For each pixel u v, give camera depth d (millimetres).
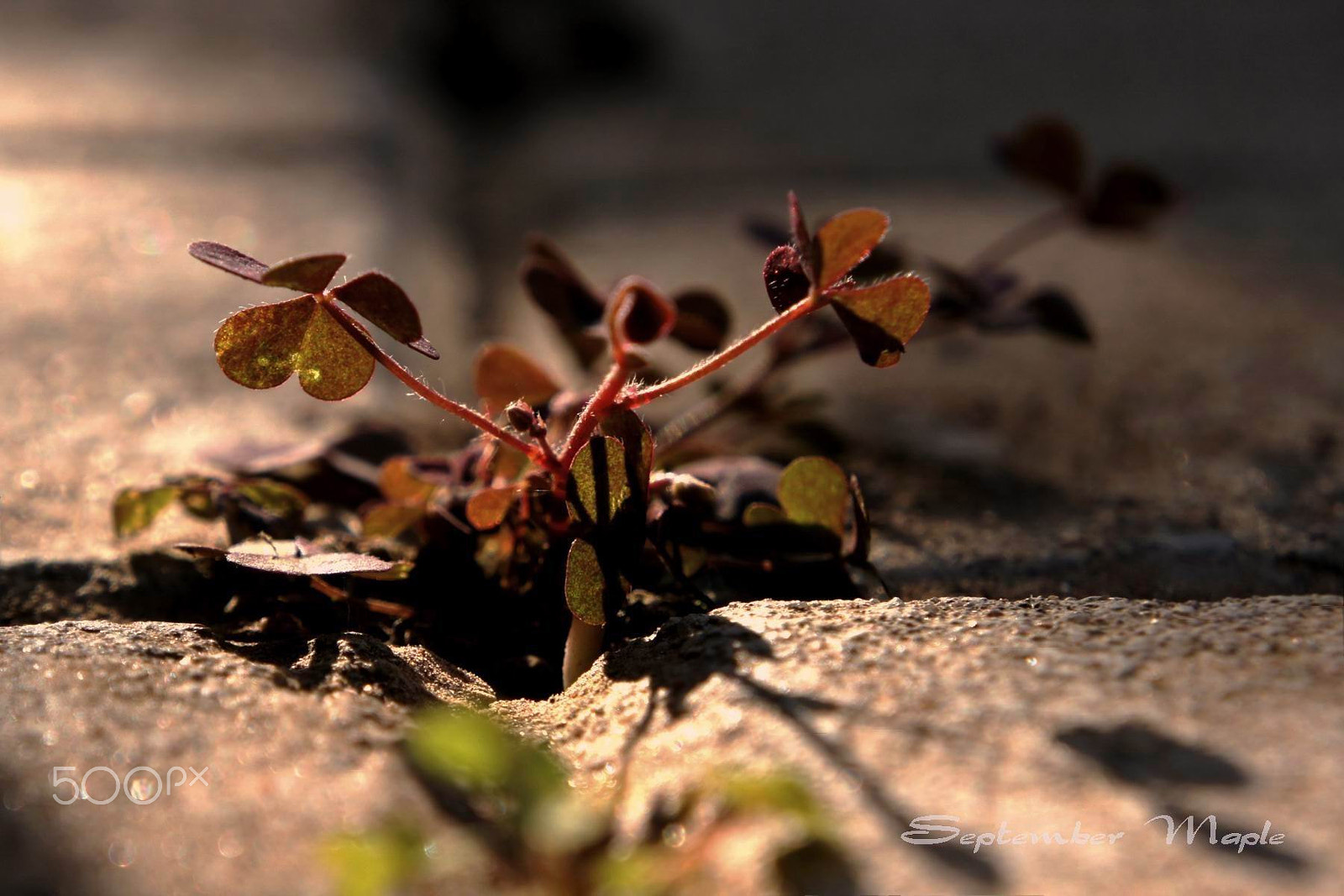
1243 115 805
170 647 248
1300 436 336
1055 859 224
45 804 230
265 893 224
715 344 305
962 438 339
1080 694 238
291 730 239
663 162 734
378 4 1007
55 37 915
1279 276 501
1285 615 248
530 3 972
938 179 674
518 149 791
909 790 230
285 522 278
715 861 225
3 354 355
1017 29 1109
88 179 549
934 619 250
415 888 225
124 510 283
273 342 256
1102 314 453
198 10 1031
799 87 949
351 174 581
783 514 267
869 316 254
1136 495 316
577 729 245
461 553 274
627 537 255
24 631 250
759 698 240
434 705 247
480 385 287
